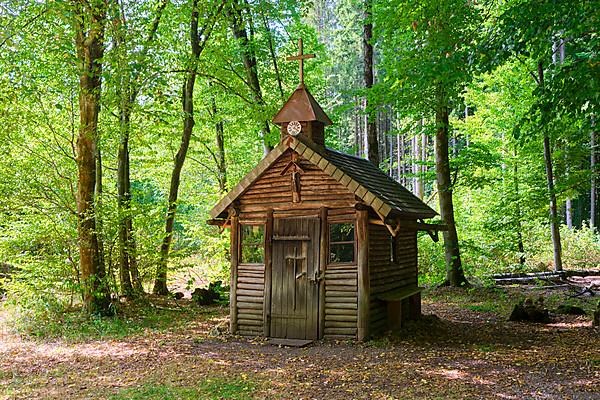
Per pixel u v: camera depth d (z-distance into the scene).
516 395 7.20
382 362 9.23
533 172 23.50
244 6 16.91
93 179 13.80
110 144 17.70
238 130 22.59
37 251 14.32
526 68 20.22
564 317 13.78
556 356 9.41
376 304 11.47
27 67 14.31
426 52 13.38
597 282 19.98
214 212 12.05
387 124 40.12
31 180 14.36
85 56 13.35
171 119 18.98
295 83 21.81
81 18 12.43
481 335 11.71
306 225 11.41
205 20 16.94
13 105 14.16
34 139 15.15
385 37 17.50
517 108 21.80
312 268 11.31
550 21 9.34
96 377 8.47
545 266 23.30
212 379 8.22
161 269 16.53
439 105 17.70
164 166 23.84
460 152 19.86
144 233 15.79
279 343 10.97
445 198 19.53
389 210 10.44
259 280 11.82
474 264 22.53
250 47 18.41
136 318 14.00
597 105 8.96
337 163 11.45
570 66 9.10
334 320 11.14
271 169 11.77
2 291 16.69
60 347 10.75
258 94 18.66
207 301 17.28
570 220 30.62
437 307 15.90
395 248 12.69
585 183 21.00
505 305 15.85
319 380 8.11
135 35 12.87
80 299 15.16
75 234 13.99
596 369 8.42
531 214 21.84
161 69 14.60
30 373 8.77
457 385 7.72
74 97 15.22
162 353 10.20
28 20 12.53
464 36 12.13
